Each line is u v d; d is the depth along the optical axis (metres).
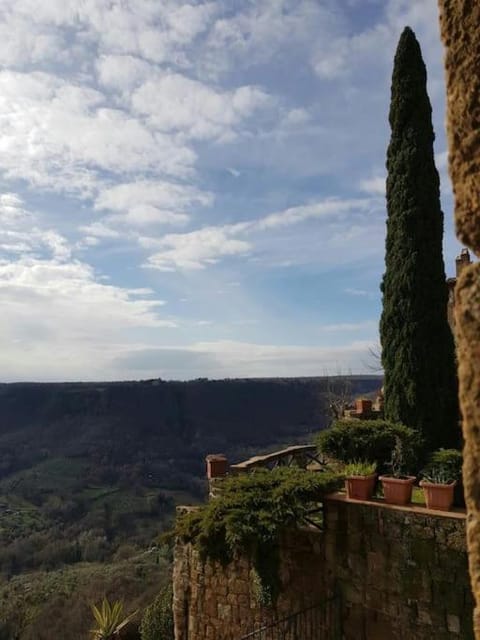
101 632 17.69
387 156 10.52
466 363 1.09
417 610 5.93
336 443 8.21
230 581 7.95
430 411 9.26
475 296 1.08
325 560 6.94
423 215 9.84
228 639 7.86
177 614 8.57
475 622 1.05
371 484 6.70
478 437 1.06
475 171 1.16
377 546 6.34
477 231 1.16
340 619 6.61
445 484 6.07
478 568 1.05
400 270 9.83
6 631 26.47
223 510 6.67
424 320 9.51
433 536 5.87
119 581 29.31
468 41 1.19
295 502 6.54
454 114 1.22
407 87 10.25
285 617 7.02
